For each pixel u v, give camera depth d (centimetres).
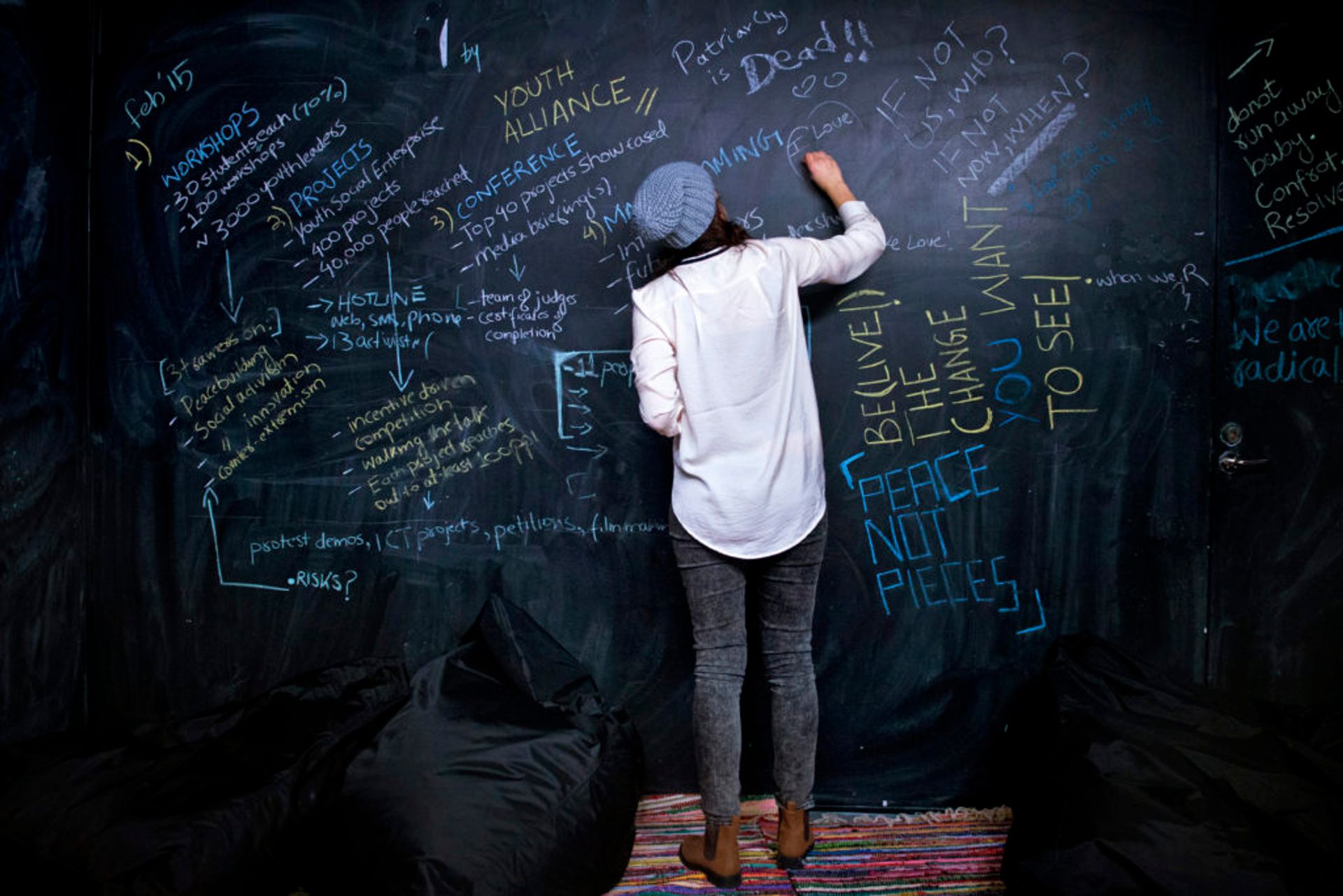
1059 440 226
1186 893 146
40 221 226
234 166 238
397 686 222
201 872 167
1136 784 166
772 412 188
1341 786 164
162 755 196
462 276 236
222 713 211
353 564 244
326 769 195
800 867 205
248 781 186
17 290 219
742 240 191
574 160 230
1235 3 216
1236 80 217
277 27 235
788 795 202
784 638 201
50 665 235
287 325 240
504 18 230
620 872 200
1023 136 221
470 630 229
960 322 226
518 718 199
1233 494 224
